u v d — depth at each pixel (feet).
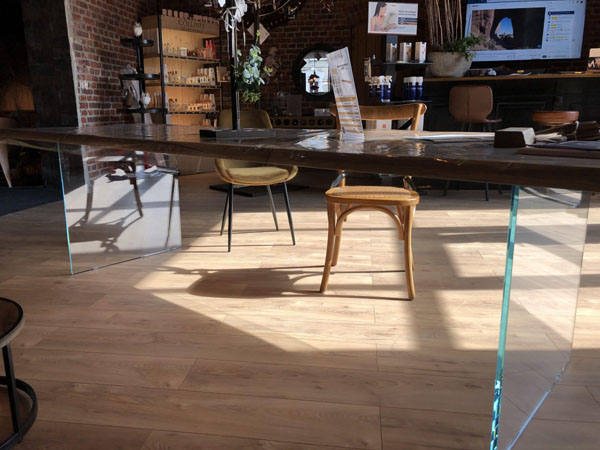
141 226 10.00
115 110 20.15
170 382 5.48
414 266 9.27
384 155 3.37
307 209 14.53
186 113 23.39
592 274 8.85
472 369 5.69
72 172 8.75
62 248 10.69
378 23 15.85
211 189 18.13
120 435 4.61
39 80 17.63
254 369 5.73
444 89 17.21
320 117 20.66
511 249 3.44
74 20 17.25
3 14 19.52
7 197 16.61
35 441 4.54
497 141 3.77
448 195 16.37
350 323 6.91
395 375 5.57
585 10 20.62
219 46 23.80
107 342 6.42
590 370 5.58
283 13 22.81
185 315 7.24
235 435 4.59
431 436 4.55
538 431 4.50
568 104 16.56
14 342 6.44
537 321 4.37
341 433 4.61
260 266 9.43
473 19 21.20
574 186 2.52
